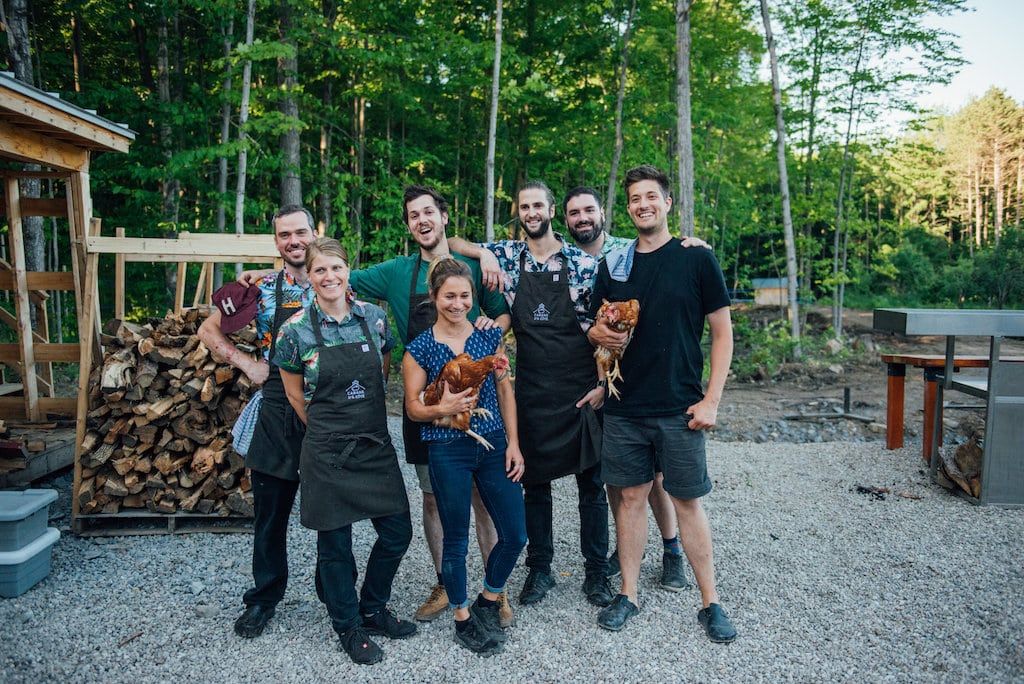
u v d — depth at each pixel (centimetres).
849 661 291
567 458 343
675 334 311
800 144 1573
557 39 1375
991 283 2322
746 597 353
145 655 303
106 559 410
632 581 333
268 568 321
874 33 1360
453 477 296
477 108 1495
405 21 1265
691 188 1174
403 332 350
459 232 1429
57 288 561
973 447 497
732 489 538
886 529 443
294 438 315
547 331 341
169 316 491
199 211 1294
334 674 288
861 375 1145
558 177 1541
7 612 342
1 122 447
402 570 392
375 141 1325
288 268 341
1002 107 3834
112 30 1387
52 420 571
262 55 919
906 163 1648
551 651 304
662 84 1625
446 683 281
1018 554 399
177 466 450
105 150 549
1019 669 282
